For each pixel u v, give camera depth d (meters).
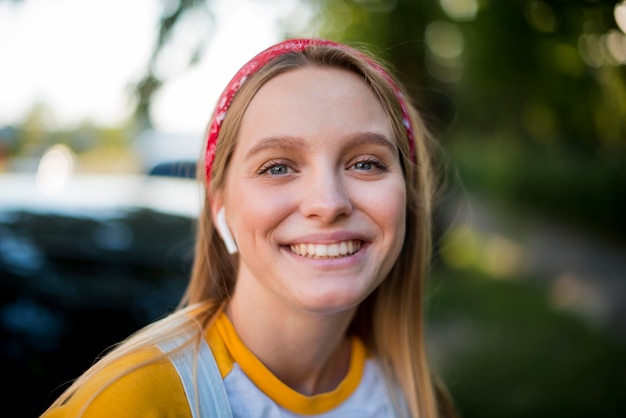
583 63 5.09
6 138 16.16
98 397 1.05
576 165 14.44
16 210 3.40
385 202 1.22
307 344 1.30
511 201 18.23
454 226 9.42
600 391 4.66
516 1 4.79
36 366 2.56
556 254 11.29
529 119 9.14
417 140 1.58
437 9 6.59
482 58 6.20
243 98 1.24
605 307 7.41
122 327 2.86
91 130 21.17
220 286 1.43
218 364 1.22
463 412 4.29
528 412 4.30
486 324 6.43
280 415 1.24
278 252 1.20
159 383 1.10
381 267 1.24
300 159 1.20
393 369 1.59
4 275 2.77
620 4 3.72
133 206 3.72
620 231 12.55
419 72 6.62
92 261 3.06
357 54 1.32
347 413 1.37
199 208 1.50
